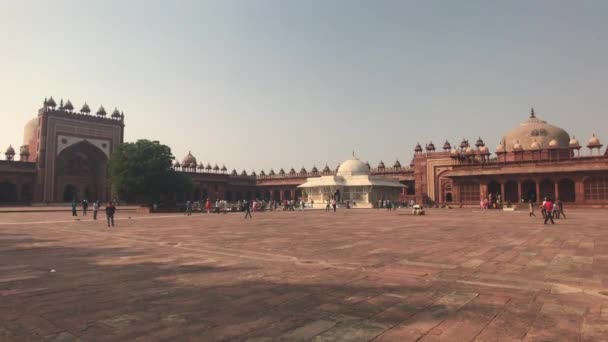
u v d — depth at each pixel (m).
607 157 32.88
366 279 4.99
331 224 15.30
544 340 2.90
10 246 8.64
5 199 41.53
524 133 41.97
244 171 61.06
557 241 8.99
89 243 9.16
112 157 32.12
